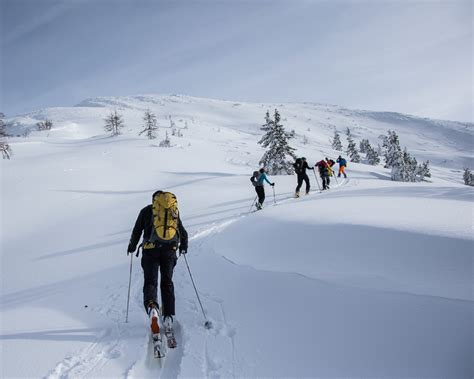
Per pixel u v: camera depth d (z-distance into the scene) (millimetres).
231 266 5426
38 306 4602
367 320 3328
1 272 6836
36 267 6938
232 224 8484
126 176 24250
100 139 66562
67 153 41156
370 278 3971
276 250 5457
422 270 3805
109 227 10555
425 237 4312
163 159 36000
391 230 4754
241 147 73188
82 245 8531
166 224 3854
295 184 18672
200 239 7793
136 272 5902
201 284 4961
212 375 2887
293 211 7727
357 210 6688
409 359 2791
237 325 3691
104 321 4004
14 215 13719
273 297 4137
